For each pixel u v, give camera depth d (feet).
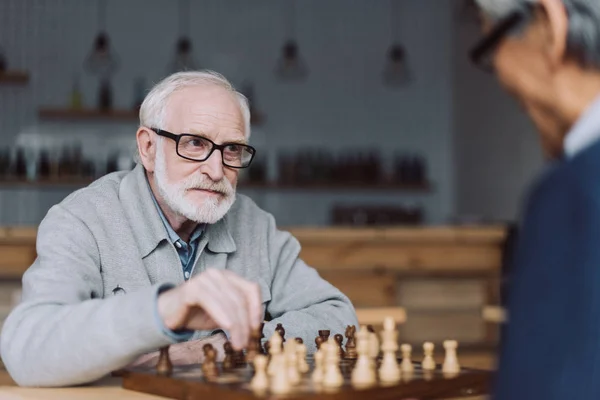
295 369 3.12
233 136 4.87
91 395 3.38
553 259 2.01
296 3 19.15
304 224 18.76
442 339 11.46
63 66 17.58
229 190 4.91
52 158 17.44
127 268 4.73
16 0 17.44
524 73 2.49
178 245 5.03
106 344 3.34
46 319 3.69
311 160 18.22
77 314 3.52
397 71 18.07
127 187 4.96
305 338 4.57
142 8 18.19
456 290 11.60
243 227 5.42
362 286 11.30
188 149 4.81
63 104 17.53
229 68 18.72
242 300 3.17
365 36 19.48
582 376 1.90
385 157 19.42
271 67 18.94
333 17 19.34
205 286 3.15
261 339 4.32
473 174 18.29
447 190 19.70
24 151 17.34
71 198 4.83
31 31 17.51
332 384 3.04
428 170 19.63
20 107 17.38
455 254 11.60
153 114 4.93
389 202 19.26
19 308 3.92
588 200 1.99
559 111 2.43
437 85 19.83
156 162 4.88
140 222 4.84
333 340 3.68
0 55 16.93
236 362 3.68
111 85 17.90
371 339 4.03
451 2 19.72
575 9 2.34
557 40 2.34
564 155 2.34
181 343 4.11
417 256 11.48
